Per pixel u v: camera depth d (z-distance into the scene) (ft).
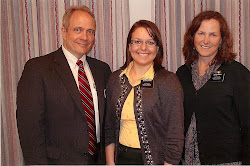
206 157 4.54
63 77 4.30
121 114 4.33
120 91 4.46
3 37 6.56
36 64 4.29
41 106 4.14
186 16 6.72
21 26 6.59
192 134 4.67
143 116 4.09
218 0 6.56
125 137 4.29
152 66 4.42
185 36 5.07
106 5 6.62
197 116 4.57
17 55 6.72
